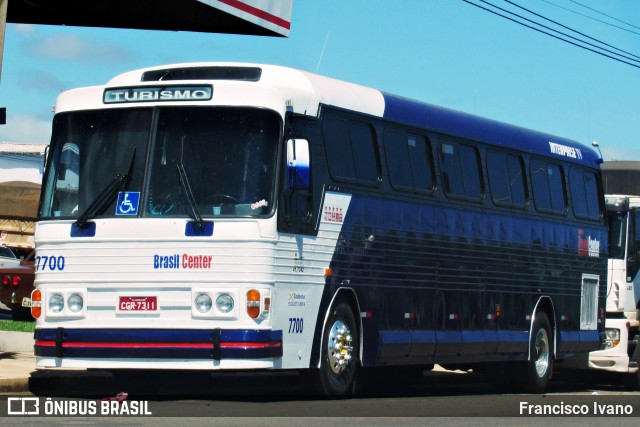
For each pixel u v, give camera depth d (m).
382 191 15.30
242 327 12.49
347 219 14.45
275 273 12.83
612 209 22.58
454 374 23.25
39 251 13.34
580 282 20.92
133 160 13.08
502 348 18.31
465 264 17.34
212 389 15.77
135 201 12.91
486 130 18.36
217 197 12.77
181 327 12.60
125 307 12.81
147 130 13.12
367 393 16.61
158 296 12.70
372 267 14.98
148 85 13.23
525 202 19.28
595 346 21.31
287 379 17.47
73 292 13.02
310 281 13.58
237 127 12.94
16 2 19.27
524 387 19.31
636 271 22.59
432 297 16.45
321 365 13.84
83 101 13.49
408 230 15.87
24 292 27.52
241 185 12.78
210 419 10.97
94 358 12.86
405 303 15.77
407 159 16.08
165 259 12.72
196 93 13.05
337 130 14.41
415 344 15.86
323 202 13.90
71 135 13.48
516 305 18.81
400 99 16.25
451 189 17.16
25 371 15.23
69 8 19.62
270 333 12.70
